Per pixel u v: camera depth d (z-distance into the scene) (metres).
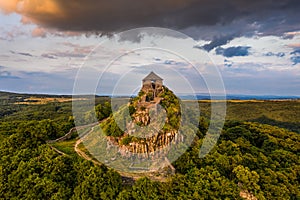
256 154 62.34
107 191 42.31
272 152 68.44
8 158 52.81
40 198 43.81
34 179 45.81
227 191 43.91
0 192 45.50
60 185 45.16
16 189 45.78
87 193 42.75
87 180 44.25
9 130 73.62
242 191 47.03
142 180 42.84
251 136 77.06
